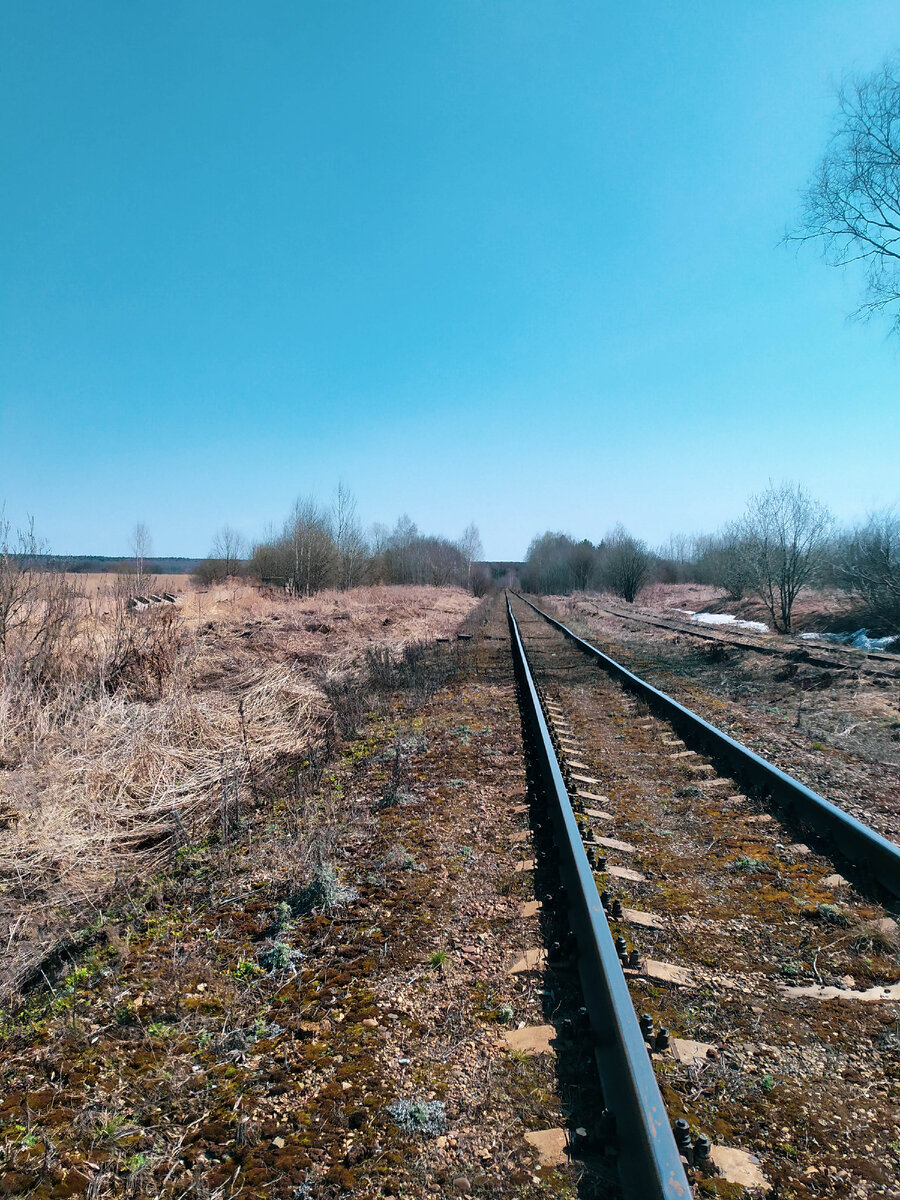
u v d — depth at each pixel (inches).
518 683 482.3
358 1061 117.2
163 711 317.4
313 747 328.5
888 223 658.8
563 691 465.1
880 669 459.8
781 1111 102.3
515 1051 118.0
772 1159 94.0
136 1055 122.3
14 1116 108.3
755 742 307.4
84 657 374.0
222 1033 126.2
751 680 481.4
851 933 151.2
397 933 157.8
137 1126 105.7
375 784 270.1
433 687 476.7
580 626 1022.4
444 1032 124.5
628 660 619.2
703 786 252.4
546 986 135.0
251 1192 92.7
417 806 237.8
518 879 181.3
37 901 186.7
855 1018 124.0
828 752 290.2
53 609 386.6
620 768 283.0
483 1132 101.7
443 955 147.3
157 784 264.2
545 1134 100.3
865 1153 94.8
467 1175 94.3
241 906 179.2
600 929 132.1
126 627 412.8
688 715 327.3
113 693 354.6
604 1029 112.3
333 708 391.9
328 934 159.5
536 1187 91.7
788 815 218.1
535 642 810.8
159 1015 133.0
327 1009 132.2
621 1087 98.4
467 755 297.6
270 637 591.5
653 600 2133.4
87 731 292.2
